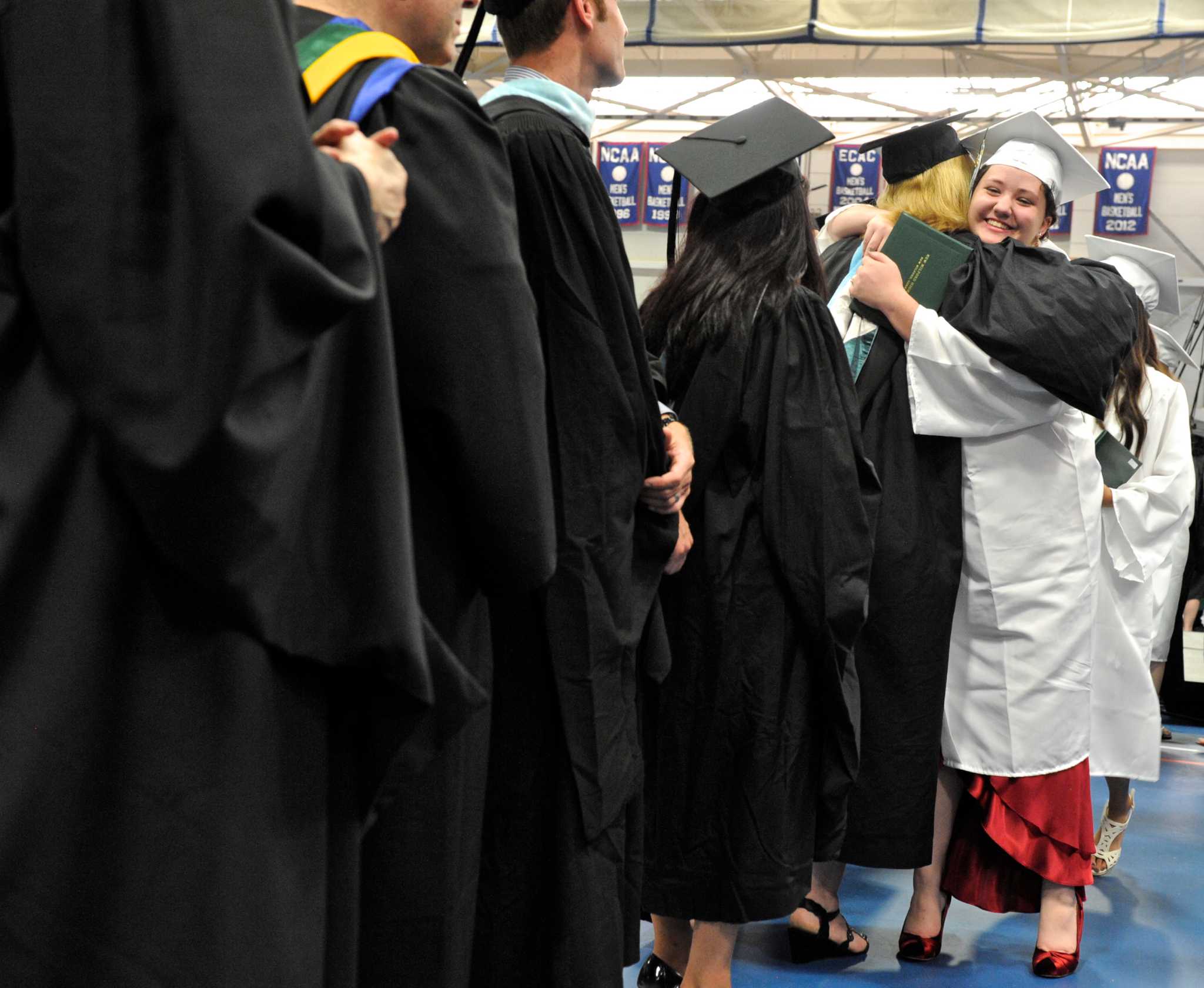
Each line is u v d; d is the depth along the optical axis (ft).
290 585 2.97
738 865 7.24
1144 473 11.73
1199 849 12.89
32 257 2.76
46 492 2.79
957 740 9.04
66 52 2.79
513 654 5.08
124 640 2.88
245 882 2.88
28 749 2.78
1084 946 10.03
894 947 9.73
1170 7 21.83
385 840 3.83
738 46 34.42
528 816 5.07
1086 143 37.88
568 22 5.66
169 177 2.77
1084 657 9.04
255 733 2.92
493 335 3.66
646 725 7.55
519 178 5.03
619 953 5.13
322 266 2.79
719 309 7.33
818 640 7.27
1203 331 34.53
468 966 4.13
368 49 3.67
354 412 3.13
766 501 7.28
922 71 34.60
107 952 2.84
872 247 9.17
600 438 5.02
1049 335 8.33
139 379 2.70
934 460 8.87
